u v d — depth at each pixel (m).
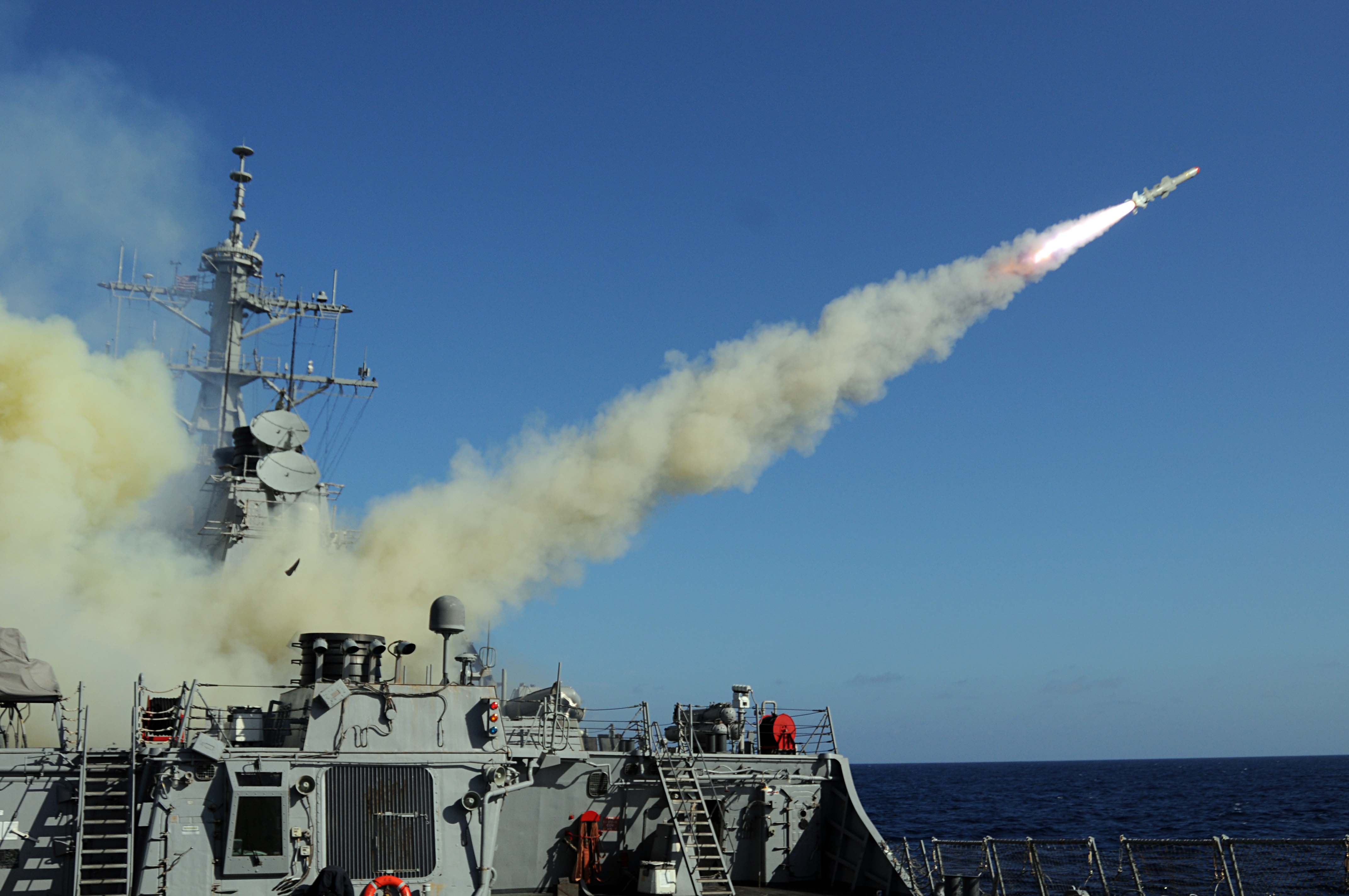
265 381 42.53
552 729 22.20
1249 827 87.94
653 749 23.81
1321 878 44.59
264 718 20.92
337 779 19.30
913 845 68.88
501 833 22.28
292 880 18.39
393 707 20.08
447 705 20.53
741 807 24.83
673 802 22.75
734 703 26.64
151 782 19.08
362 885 18.83
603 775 23.22
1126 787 169.75
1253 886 42.53
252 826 18.44
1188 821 95.56
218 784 18.78
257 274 42.81
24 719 22.02
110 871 18.48
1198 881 44.09
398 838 19.30
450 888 19.33
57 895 18.30
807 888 24.42
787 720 26.22
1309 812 103.38
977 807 121.44
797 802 25.11
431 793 19.77
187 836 18.20
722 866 22.50
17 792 18.62
